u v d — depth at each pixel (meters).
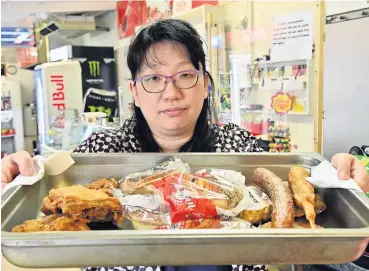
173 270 0.93
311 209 0.76
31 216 0.81
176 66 0.99
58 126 4.14
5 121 7.18
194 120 1.05
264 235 0.59
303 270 1.38
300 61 2.60
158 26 1.01
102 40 6.51
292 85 2.63
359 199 0.74
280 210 0.75
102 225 0.79
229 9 3.33
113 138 1.16
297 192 0.82
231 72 3.27
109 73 5.60
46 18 5.86
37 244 0.58
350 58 2.03
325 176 0.85
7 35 6.30
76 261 0.60
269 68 2.87
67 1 5.05
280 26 2.71
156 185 0.84
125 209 0.79
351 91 2.04
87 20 5.90
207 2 3.63
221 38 3.33
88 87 5.46
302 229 0.61
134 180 0.92
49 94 4.57
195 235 0.59
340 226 0.79
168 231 0.60
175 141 1.12
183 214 0.73
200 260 0.60
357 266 1.16
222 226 0.73
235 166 1.04
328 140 2.21
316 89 2.22
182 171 0.93
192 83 1.01
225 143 1.16
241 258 0.60
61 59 5.62
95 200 0.77
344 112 2.09
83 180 1.02
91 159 1.04
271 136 2.74
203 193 0.79
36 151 5.19
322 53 2.19
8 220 0.73
